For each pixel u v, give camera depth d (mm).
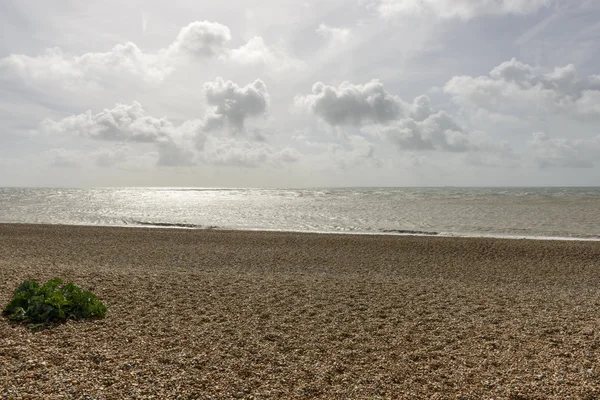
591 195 73000
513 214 34219
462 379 5000
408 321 7344
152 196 88562
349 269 12922
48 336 5922
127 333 6258
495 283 11156
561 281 11516
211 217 33875
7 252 15086
